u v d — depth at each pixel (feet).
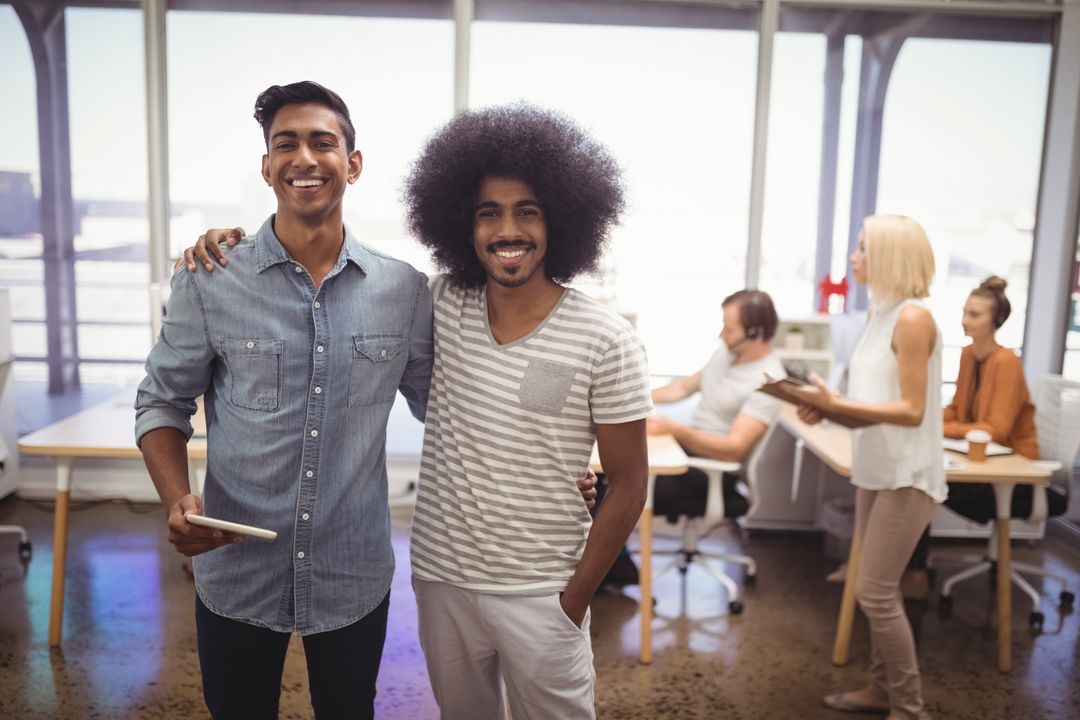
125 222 15.03
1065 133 14.40
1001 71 14.65
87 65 14.62
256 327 5.09
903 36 14.64
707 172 14.97
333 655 5.49
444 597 5.42
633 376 5.23
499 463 5.18
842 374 14.57
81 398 15.46
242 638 5.35
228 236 5.34
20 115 14.75
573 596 5.30
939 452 8.29
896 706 8.67
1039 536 14.58
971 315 11.73
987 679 10.02
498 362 5.21
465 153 5.18
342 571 5.36
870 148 14.88
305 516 5.19
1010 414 11.50
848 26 14.62
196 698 9.04
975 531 14.58
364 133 14.84
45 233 15.03
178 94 14.71
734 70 14.76
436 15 14.65
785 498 14.40
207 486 5.31
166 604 11.19
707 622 11.29
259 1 14.53
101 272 15.14
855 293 15.07
